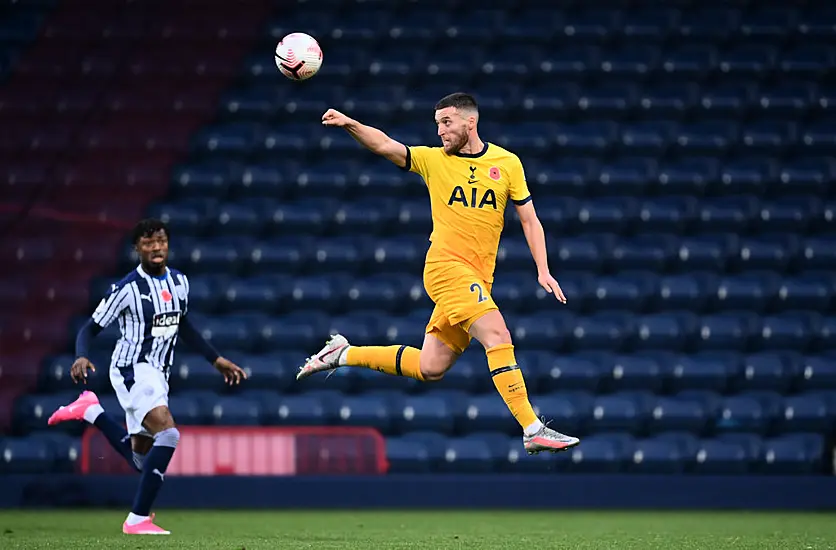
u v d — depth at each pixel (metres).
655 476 40.66
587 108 62.09
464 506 40.31
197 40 66.69
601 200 57.09
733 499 40.38
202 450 40.94
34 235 55.84
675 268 54.25
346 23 67.56
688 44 66.19
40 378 48.16
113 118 62.19
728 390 48.34
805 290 52.69
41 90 63.59
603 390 48.03
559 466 44.19
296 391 48.19
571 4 68.06
